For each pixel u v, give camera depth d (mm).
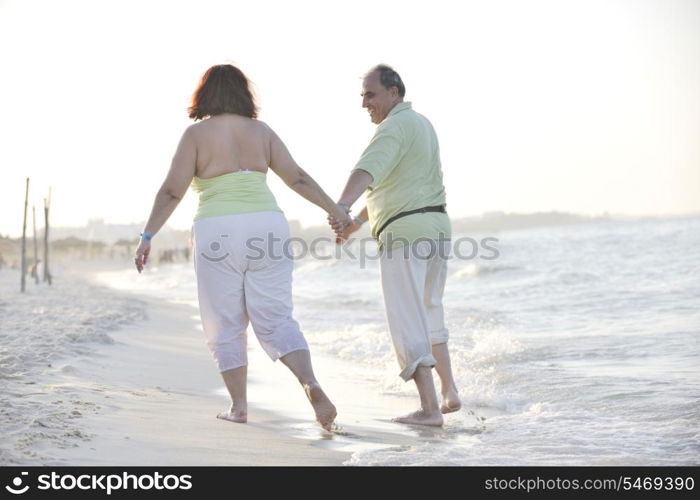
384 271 6293
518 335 13320
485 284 30656
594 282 26734
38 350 9070
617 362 9789
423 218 6176
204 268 5582
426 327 6254
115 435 4715
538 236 99188
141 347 11258
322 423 5555
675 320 14508
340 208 5855
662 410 6719
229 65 5742
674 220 133125
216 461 4359
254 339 13023
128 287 42906
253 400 7219
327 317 18594
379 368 10125
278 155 5730
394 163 6066
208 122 5602
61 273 70438
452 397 6535
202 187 5613
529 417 6602
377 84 6359
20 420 4766
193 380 8234
